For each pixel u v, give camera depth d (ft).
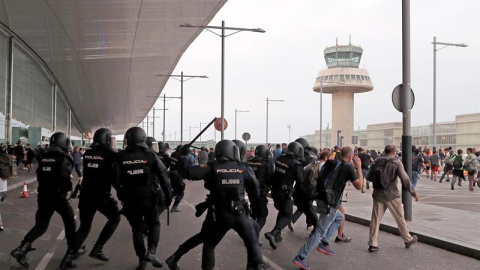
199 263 21.27
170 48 116.57
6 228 30.14
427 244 26.27
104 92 193.67
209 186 17.15
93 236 27.76
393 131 378.53
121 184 19.38
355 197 50.83
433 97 110.42
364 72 282.36
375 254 23.67
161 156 31.42
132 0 75.31
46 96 152.15
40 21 88.94
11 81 100.63
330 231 22.77
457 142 341.00
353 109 279.28
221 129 91.30
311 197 23.94
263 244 25.98
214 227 17.03
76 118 278.87
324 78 281.13
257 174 24.70
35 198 49.55
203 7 81.10
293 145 25.31
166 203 20.27
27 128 107.96
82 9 80.59
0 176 32.14
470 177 62.80
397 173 24.31
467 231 27.94
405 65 34.37
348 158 21.75
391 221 31.91
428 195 56.18
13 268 20.01
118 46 112.16
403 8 34.81
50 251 23.54
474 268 20.99
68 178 20.13
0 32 94.48
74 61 130.21
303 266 20.25
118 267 20.48
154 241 19.61
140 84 177.58
